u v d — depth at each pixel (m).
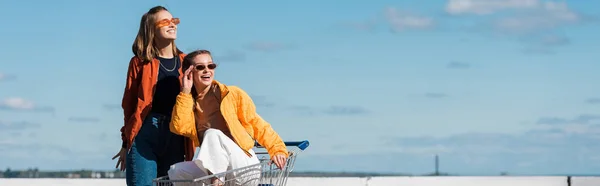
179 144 7.05
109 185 10.77
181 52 7.07
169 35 6.89
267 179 6.81
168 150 7.02
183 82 6.65
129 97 6.95
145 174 6.84
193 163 6.56
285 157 6.79
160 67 6.92
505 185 12.77
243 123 6.83
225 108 6.69
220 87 6.70
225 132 6.77
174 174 6.57
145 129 6.89
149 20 6.88
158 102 6.92
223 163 6.48
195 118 6.79
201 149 6.47
